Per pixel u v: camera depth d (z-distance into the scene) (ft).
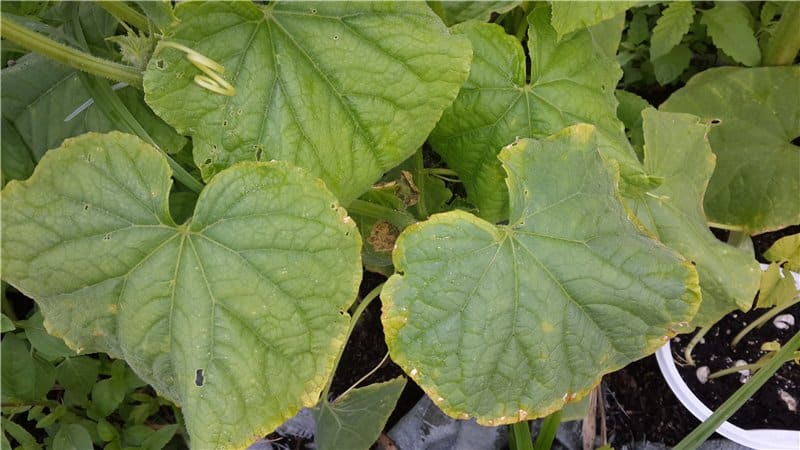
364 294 1.90
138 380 1.52
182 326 0.97
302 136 1.06
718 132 1.90
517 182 1.09
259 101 1.03
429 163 1.89
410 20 1.06
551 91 1.33
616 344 1.16
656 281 1.14
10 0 1.17
